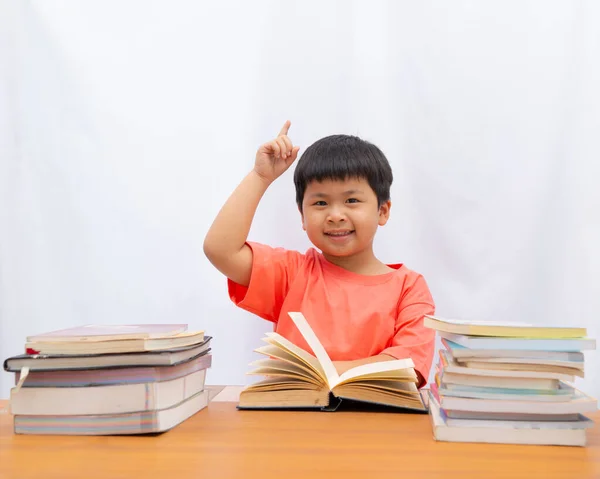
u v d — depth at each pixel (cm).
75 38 149
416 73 145
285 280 126
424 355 109
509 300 146
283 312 124
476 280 146
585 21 142
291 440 62
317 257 131
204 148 149
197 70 148
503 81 144
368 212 120
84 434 65
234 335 152
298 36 146
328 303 122
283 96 147
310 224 120
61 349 66
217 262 119
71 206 150
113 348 65
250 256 123
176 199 150
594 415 77
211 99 148
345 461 54
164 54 148
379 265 130
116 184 150
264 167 120
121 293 151
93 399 65
